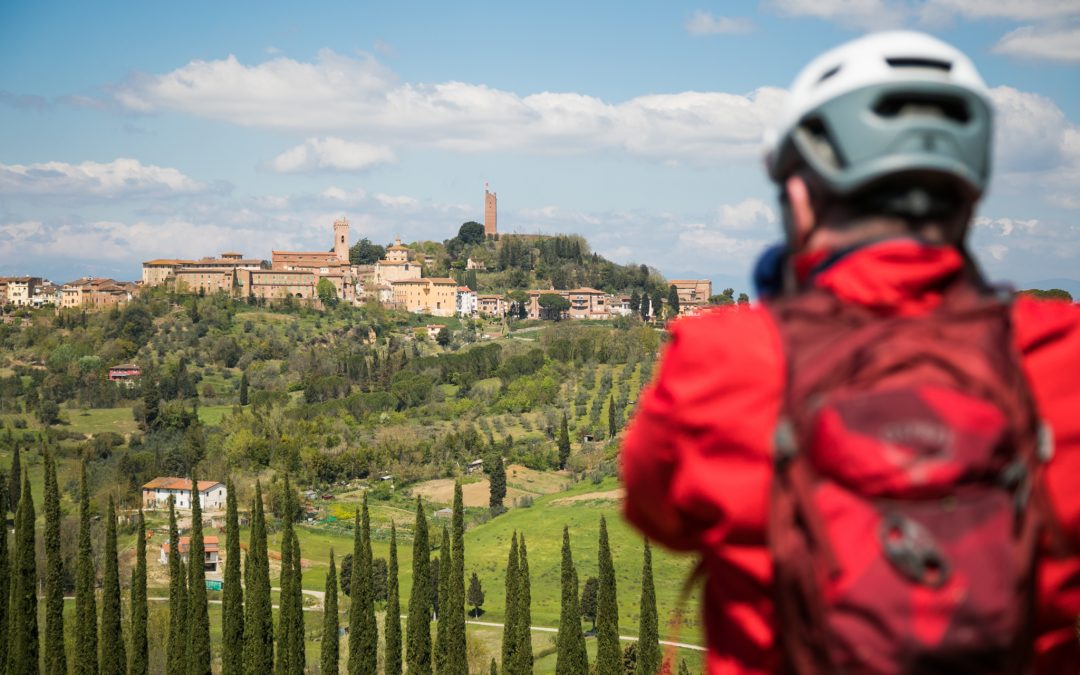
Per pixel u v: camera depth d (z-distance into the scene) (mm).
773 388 2490
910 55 2635
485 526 161125
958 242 2686
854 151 2580
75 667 81625
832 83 2668
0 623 81875
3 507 83688
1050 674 2717
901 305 2521
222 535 164750
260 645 85375
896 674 2201
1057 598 2592
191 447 198625
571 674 81188
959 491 2289
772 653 2535
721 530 2557
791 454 2416
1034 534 2383
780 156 2916
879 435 2291
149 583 141000
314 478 193750
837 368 2438
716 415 2523
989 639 2209
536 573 134250
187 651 84500
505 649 81875
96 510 170125
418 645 89062
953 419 2309
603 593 80688
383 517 174875
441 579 92250
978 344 2490
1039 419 2486
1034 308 2762
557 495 173750
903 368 2434
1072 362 2615
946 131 2535
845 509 2303
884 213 2613
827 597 2283
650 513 2832
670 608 114812
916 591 2213
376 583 132500
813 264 2725
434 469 198375
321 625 123438
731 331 2604
